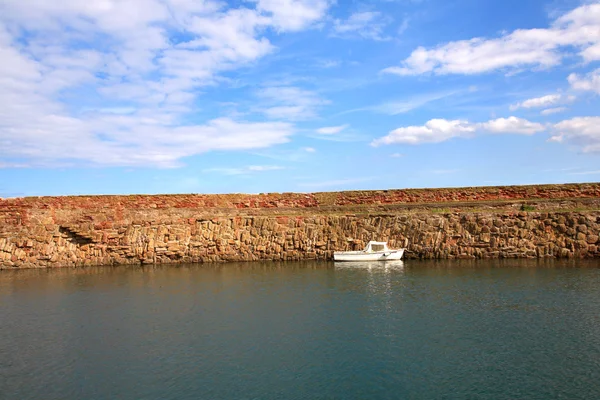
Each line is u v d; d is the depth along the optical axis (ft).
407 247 120.06
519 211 118.21
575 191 123.54
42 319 77.82
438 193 130.21
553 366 54.90
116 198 131.13
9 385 54.34
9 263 125.29
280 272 110.22
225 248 127.13
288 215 132.05
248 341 65.26
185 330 70.44
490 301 79.15
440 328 67.51
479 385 51.34
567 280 90.43
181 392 51.75
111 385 53.78
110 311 81.46
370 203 133.69
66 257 127.13
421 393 50.19
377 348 61.57
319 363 57.77
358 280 98.63
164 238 128.57
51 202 129.80
